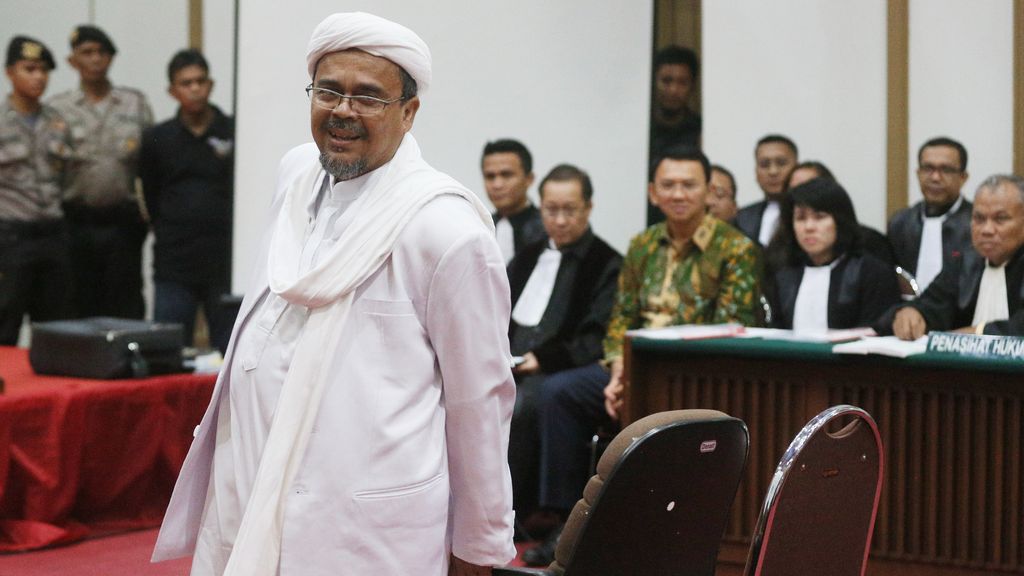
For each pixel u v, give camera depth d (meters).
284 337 3.13
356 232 3.06
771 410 5.84
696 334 5.99
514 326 7.52
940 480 5.57
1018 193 6.43
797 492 3.16
